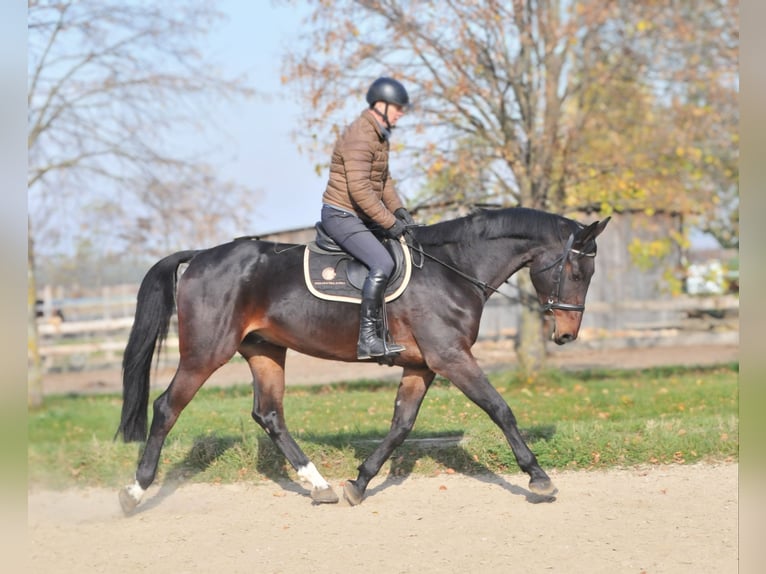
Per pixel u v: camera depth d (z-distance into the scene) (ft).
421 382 24.99
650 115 61.36
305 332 24.11
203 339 23.81
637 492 25.23
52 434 32.22
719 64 57.93
